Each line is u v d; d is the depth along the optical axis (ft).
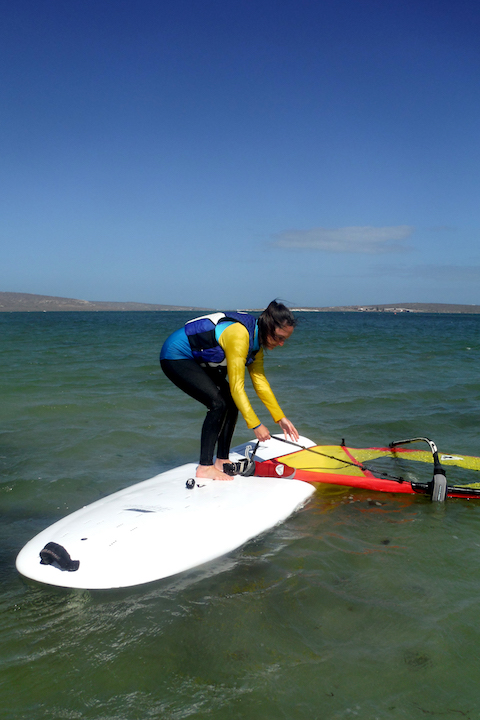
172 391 28.17
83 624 7.73
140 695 6.34
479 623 7.76
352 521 11.64
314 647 7.20
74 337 80.69
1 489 13.53
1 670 6.76
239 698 6.28
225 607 8.16
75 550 9.30
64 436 18.81
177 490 12.11
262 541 10.55
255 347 12.16
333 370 38.60
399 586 8.81
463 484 14.08
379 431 20.16
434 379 33.71
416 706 6.15
